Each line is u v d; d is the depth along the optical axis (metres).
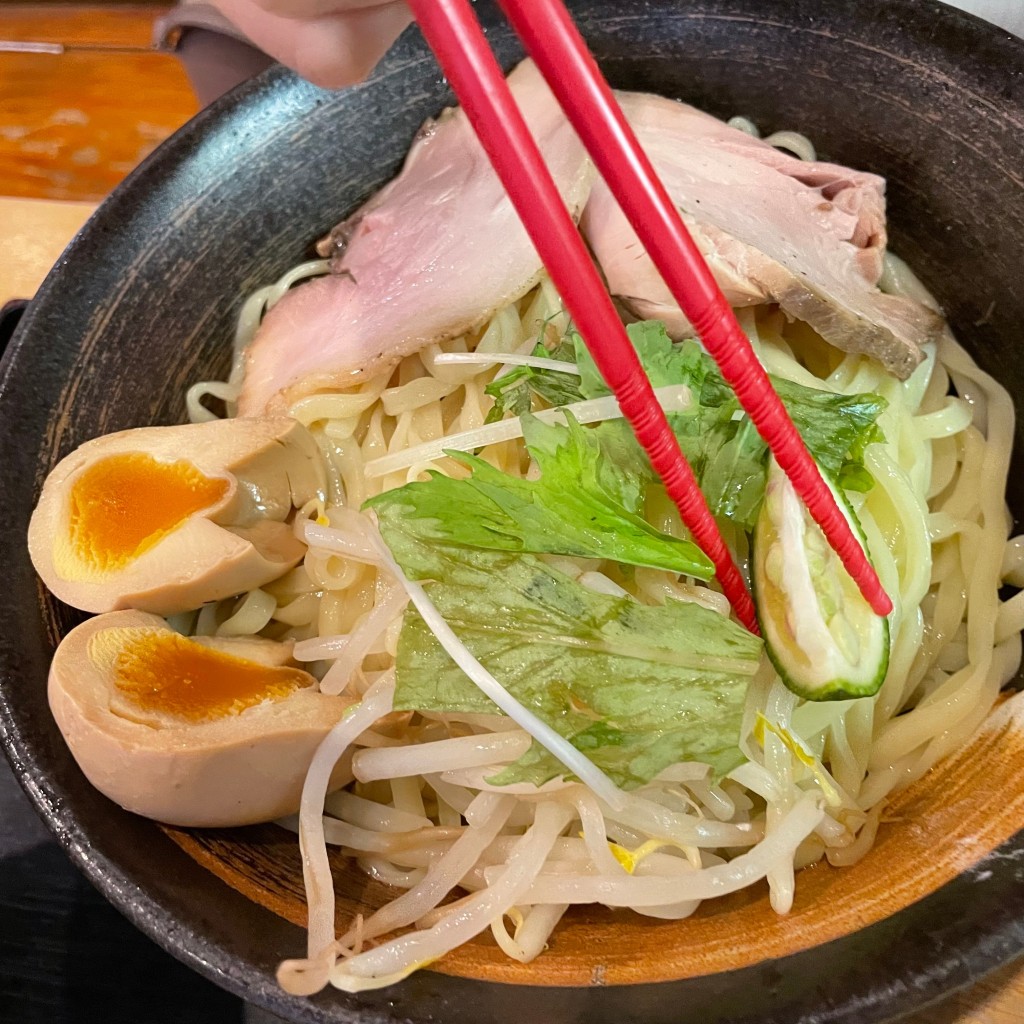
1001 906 0.21
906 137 0.29
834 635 0.24
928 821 0.25
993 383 0.29
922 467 0.28
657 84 0.32
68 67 0.40
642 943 0.24
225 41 0.37
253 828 0.26
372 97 0.31
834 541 0.23
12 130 0.39
